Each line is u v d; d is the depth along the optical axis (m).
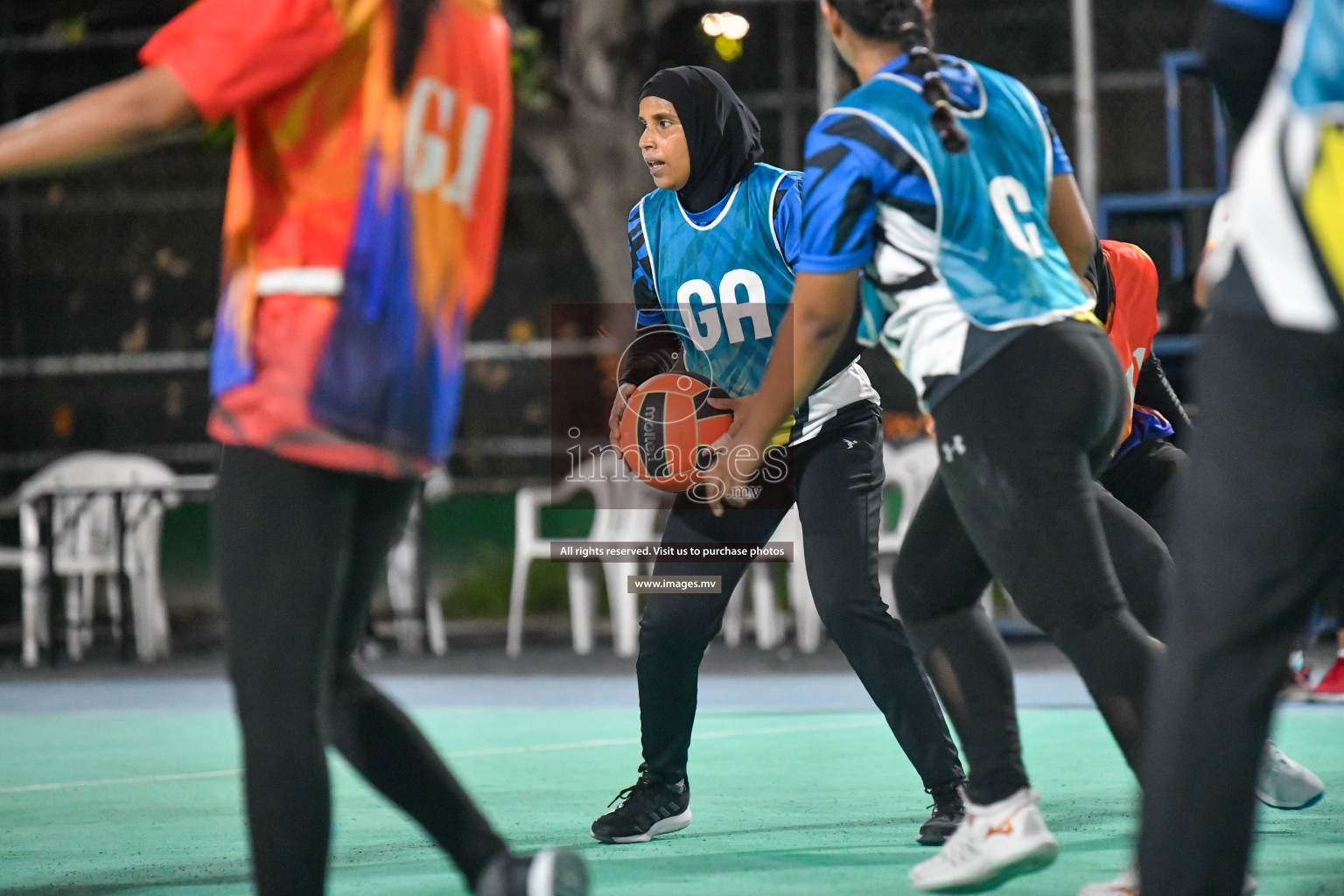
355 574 9.05
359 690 9.08
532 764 19.05
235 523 8.26
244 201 8.38
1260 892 11.08
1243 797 7.31
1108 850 12.79
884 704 13.47
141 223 42.78
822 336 10.34
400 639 34.47
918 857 12.81
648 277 14.47
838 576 13.38
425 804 9.08
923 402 9.98
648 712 14.04
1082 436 9.72
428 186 8.55
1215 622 7.26
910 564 10.77
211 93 7.86
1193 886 7.34
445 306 8.67
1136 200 30.73
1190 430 13.88
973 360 9.64
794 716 23.42
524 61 38.50
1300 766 13.72
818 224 10.03
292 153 8.22
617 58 39.91
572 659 33.00
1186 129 39.62
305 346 8.12
